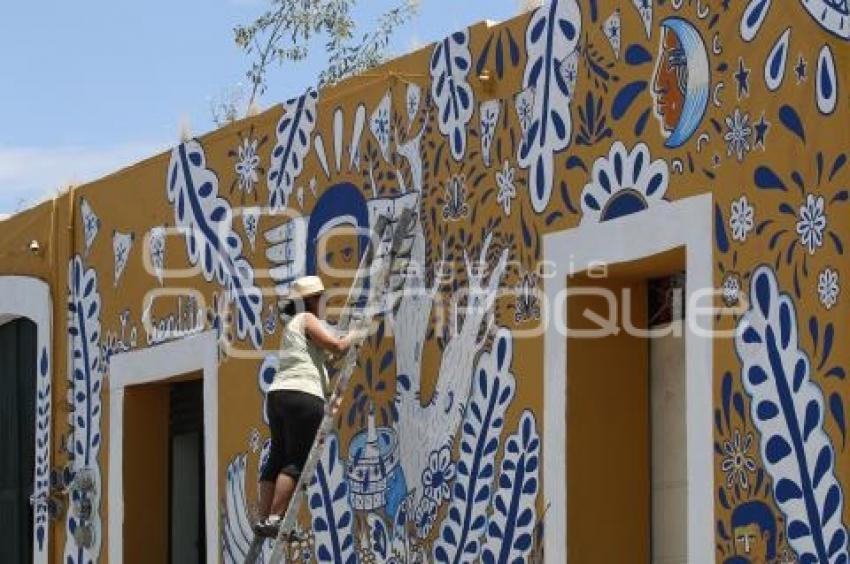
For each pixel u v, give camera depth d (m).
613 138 10.44
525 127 11.15
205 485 14.28
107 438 15.83
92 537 15.99
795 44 9.20
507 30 11.36
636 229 10.22
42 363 17.02
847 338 8.79
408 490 11.91
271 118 13.66
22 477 17.84
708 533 9.59
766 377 9.27
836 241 8.88
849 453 8.73
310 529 12.88
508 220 11.24
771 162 9.33
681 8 10.00
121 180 15.80
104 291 16.02
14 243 17.72
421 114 12.06
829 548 8.80
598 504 10.63
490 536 11.15
